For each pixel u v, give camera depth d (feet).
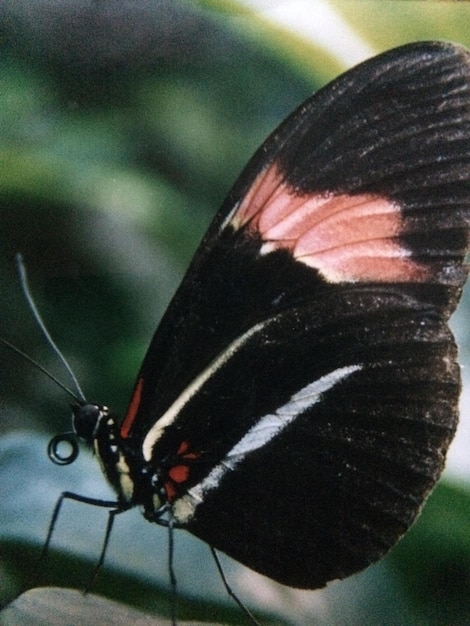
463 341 0.41
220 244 0.33
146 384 0.34
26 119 0.58
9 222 0.57
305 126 0.33
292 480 0.35
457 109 0.32
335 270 0.34
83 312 0.57
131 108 0.61
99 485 0.38
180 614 0.36
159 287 0.57
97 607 0.33
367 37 0.37
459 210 0.33
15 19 0.60
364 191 0.33
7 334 0.57
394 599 0.41
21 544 0.37
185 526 0.35
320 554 0.36
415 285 0.34
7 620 0.32
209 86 0.64
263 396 0.35
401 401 0.34
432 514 0.40
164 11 0.62
